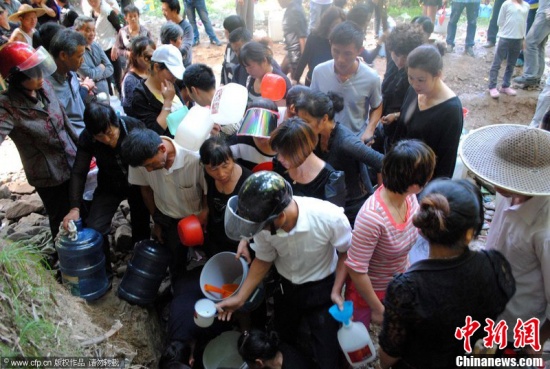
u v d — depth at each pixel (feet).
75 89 11.96
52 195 10.50
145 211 11.02
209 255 10.25
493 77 21.20
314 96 8.69
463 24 29.48
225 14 34.76
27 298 7.33
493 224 7.70
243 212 6.30
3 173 15.76
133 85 12.66
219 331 9.16
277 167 9.12
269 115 9.18
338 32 10.72
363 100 11.78
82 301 9.19
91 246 9.11
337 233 7.29
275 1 35.19
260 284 8.58
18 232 11.93
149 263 9.52
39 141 9.62
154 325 9.98
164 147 8.34
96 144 9.39
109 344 8.21
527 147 6.18
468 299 5.05
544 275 6.61
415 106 9.81
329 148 9.25
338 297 7.43
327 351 7.75
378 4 19.58
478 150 6.73
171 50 10.58
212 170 8.08
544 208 6.44
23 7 15.71
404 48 11.22
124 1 25.25
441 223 4.86
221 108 9.57
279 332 8.62
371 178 11.53
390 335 5.49
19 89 9.09
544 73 22.91
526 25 21.52
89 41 15.83
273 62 12.68
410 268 5.37
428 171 6.57
